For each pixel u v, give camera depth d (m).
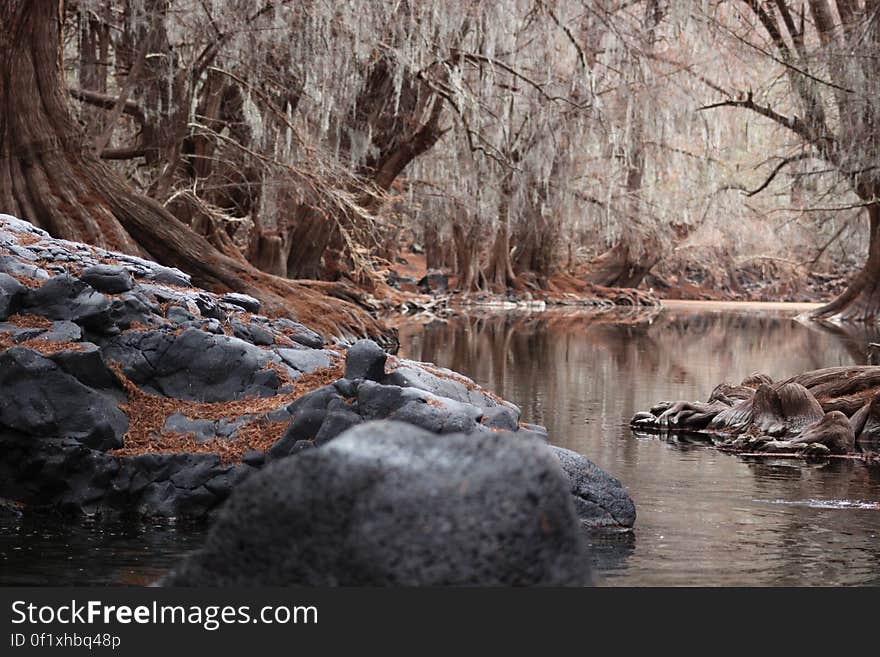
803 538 8.23
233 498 4.23
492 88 35.97
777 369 23.47
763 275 84.38
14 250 11.24
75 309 10.10
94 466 8.98
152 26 26.11
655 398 17.59
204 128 29.27
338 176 31.36
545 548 3.94
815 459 12.41
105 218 19.72
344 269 42.22
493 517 3.94
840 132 44.00
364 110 34.34
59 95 20.05
